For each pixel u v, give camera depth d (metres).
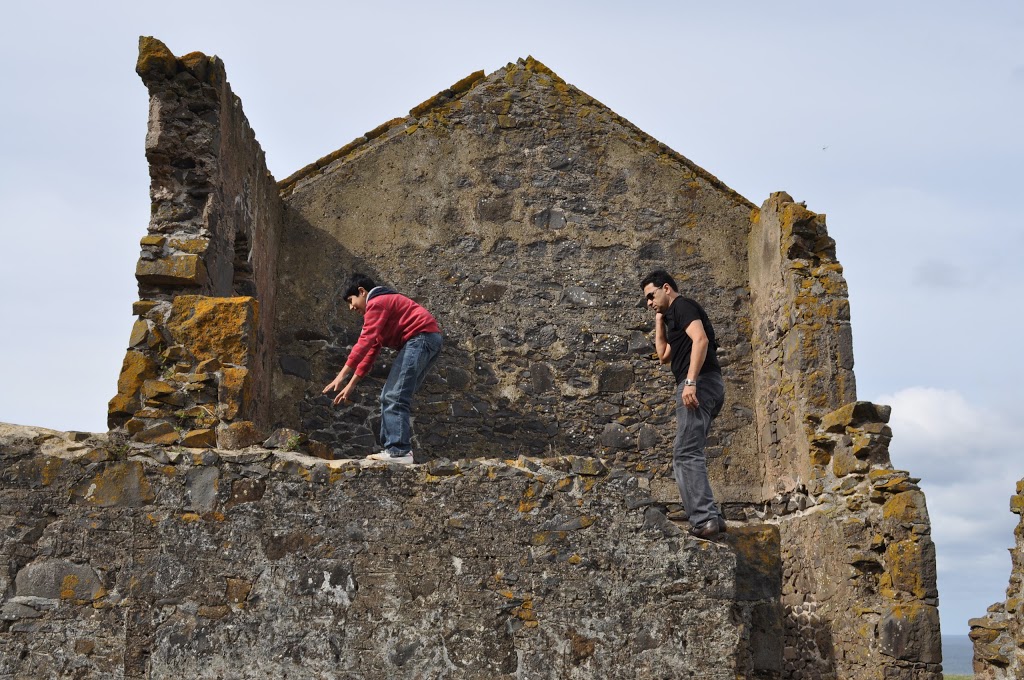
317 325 10.69
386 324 7.30
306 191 11.03
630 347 10.91
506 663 6.11
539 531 6.28
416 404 10.62
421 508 6.31
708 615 6.23
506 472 6.36
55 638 6.10
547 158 11.40
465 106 11.49
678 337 6.73
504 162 11.35
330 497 6.30
